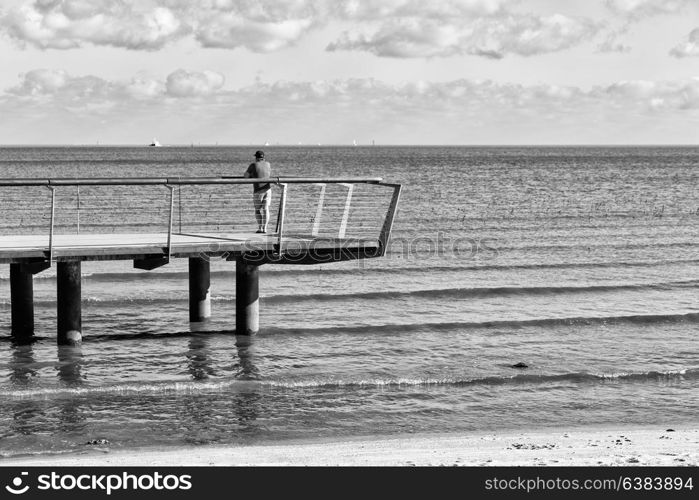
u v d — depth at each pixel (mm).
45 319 21906
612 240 39312
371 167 122875
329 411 15094
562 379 17219
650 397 16125
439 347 19812
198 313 21531
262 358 18484
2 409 14820
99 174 98188
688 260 33625
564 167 124312
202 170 110812
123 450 12961
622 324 22359
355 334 20891
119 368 17484
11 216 41375
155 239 18703
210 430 13984
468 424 14500
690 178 92062
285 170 111438
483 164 138000
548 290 27078
